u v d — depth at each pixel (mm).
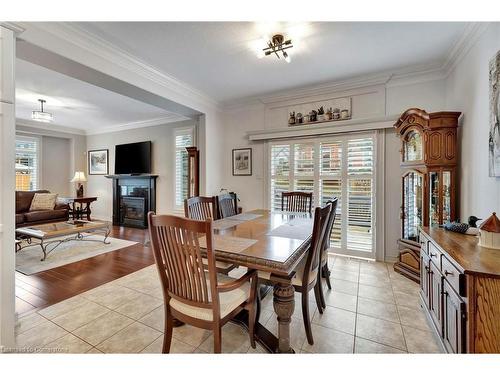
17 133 5715
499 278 1095
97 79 2607
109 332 1790
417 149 2668
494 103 1723
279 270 1276
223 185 4480
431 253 1769
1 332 1574
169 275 1403
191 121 5168
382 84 3215
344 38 2291
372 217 3318
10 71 1625
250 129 4254
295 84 3447
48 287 2525
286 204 3654
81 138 6688
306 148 3756
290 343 1670
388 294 2375
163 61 2775
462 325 1216
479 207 2033
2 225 1577
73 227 3777
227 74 3133
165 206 5488
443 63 2770
